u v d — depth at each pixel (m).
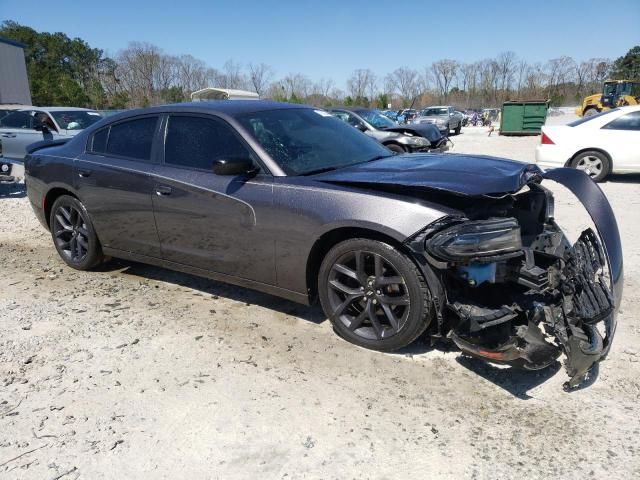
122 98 48.97
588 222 6.37
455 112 30.34
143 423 2.64
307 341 3.46
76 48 67.00
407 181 3.02
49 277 4.81
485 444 2.44
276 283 3.55
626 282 4.34
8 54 24.33
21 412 2.75
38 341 3.53
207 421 2.65
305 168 3.53
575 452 2.37
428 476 2.25
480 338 2.82
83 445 2.49
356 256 3.17
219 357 3.28
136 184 4.10
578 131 9.43
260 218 3.43
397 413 2.68
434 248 2.76
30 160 5.07
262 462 2.36
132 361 3.24
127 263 5.18
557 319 2.78
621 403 2.72
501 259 2.78
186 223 3.87
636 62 67.31
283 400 2.81
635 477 2.21
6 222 7.08
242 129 3.66
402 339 3.12
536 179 3.43
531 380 2.95
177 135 4.00
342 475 2.27
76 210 4.75
